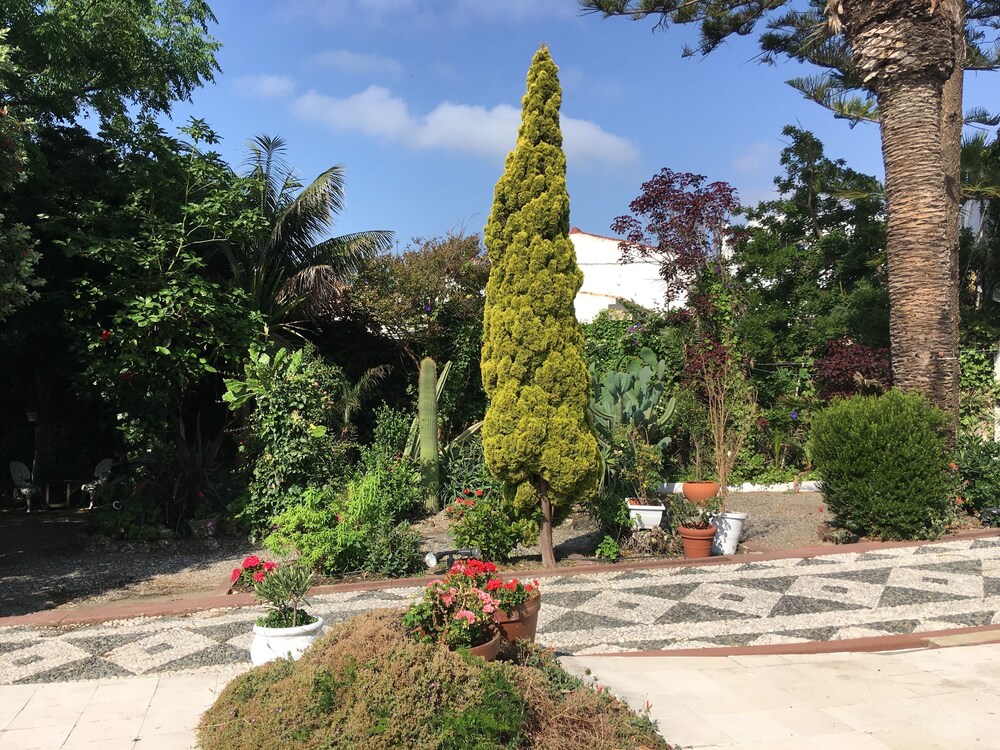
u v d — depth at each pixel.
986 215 15.84
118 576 8.80
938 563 8.12
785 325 15.62
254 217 11.97
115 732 4.21
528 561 8.55
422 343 14.86
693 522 8.86
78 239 10.73
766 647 5.75
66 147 12.41
